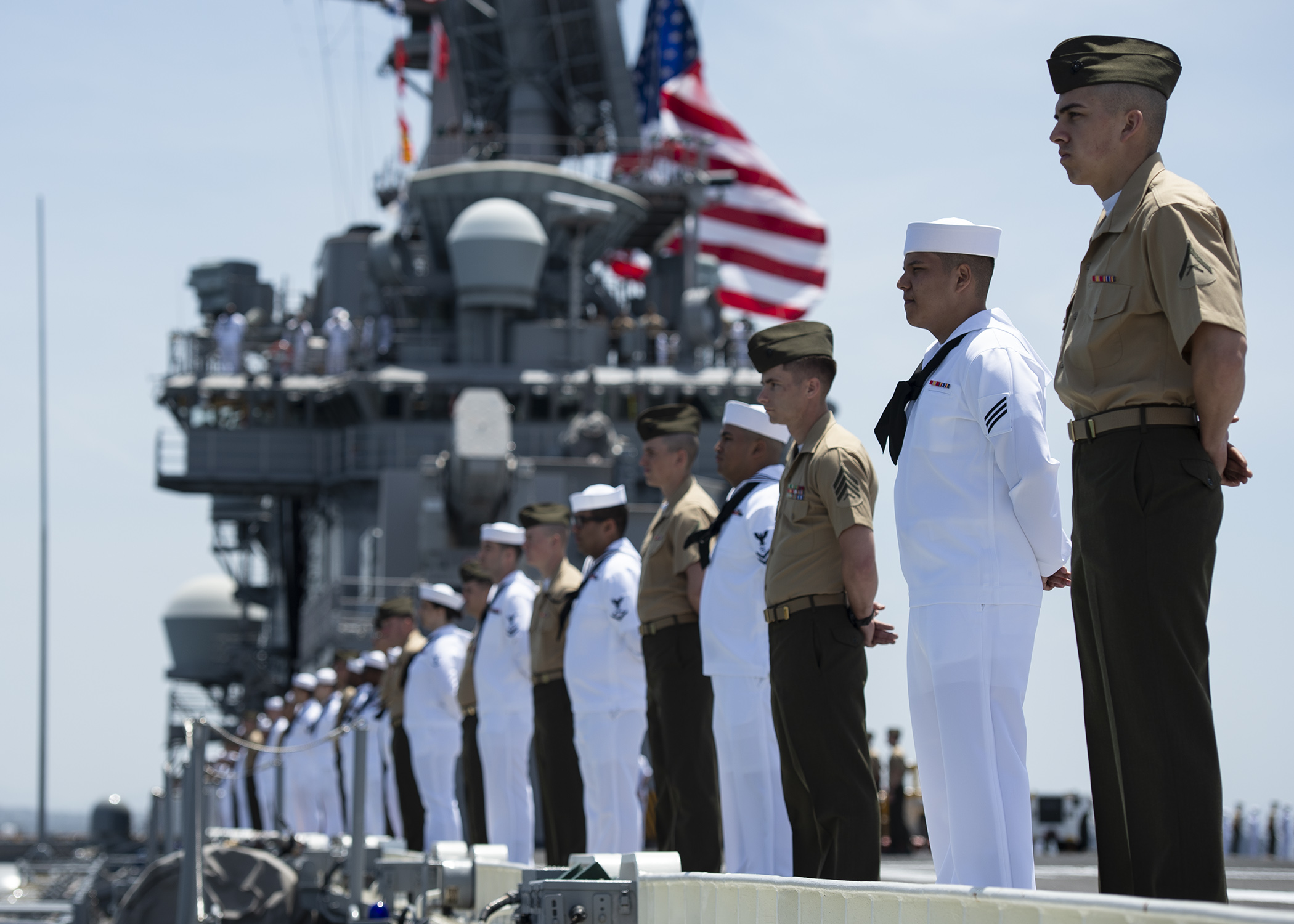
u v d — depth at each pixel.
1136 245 8.39
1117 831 8.67
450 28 69.56
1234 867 27.72
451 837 27.06
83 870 61.97
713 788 15.84
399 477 54.19
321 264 78.31
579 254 63.16
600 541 19.06
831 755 11.70
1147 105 8.65
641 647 17.58
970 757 9.07
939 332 9.98
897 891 7.48
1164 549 8.13
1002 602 9.18
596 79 70.31
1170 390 8.24
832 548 11.90
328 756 39.97
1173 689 8.06
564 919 11.54
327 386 63.31
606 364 63.50
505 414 48.53
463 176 64.75
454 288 65.94
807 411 12.29
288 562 81.50
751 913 9.31
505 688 22.61
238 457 65.44
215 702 93.94
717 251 76.12
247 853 24.12
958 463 9.38
